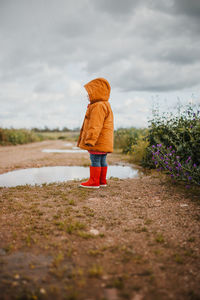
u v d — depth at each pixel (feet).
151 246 7.06
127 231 8.13
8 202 11.10
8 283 5.27
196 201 11.10
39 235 7.72
